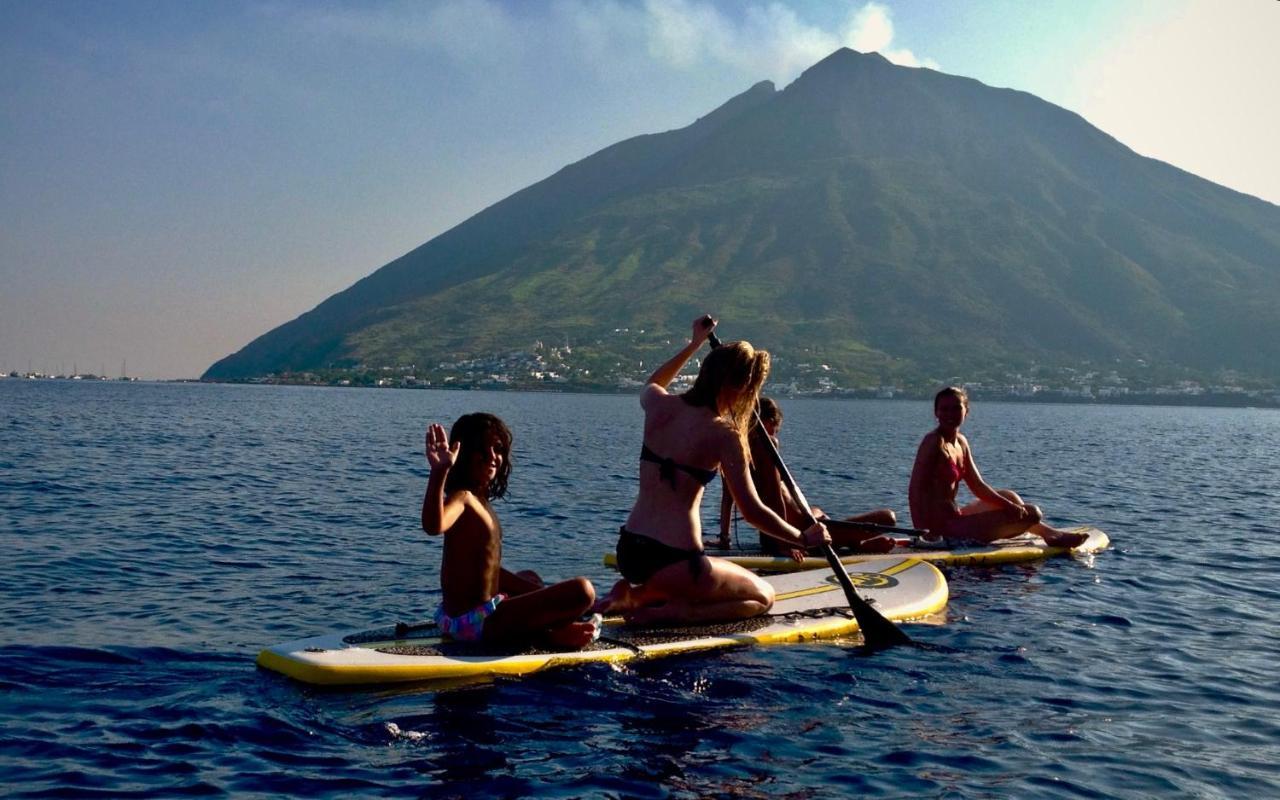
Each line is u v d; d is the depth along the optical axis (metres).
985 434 57.97
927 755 5.75
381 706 6.38
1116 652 8.02
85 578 10.42
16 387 169.25
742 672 7.21
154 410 68.75
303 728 6.02
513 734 5.97
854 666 7.44
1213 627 8.98
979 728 6.20
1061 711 6.54
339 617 8.96
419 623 8.15
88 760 5.52
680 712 6.38
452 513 6.93
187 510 16.17
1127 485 24.53
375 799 5.10
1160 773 5.55
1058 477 26.73
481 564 7.29
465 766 5.52
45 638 7.85
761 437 9.00
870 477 25.92
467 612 7.35
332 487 20.61
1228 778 5.50
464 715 6.25
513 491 20.09
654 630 8.00
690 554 8.03
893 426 68.88
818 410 125.88
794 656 7.67
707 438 7.88
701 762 5.61
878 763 5.63
